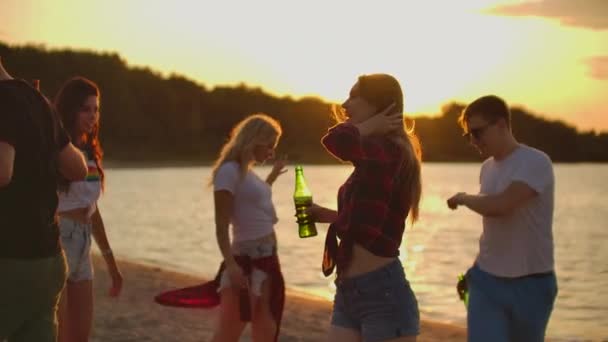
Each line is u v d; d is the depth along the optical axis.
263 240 5.32
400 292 3.97
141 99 161.25
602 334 9.30
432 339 8.27
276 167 5.43
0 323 3.47
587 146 194.12
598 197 53.94
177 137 162.12
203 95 170.25
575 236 25.12
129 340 7.36
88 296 5.06
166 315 8.59
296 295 11.17
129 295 10.06
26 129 3.42
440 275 15.18
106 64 154.75
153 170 138.75
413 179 4.02
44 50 133.50
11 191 3.40
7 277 3.42
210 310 8.89
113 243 21.28
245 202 5.27
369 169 3.93
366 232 3.92
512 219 4.55
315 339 7.83
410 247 21.08
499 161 4.60
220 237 5.23
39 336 3.57
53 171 3.55
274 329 5.36
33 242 3.46
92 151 5.07
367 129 3.94
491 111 4.53
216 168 5.31
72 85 5.03
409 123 4.19
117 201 43.25
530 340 4.62
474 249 20.52
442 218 33.31
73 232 4.95
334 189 66.69
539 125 179.62
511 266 4.56
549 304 4.59
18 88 3.49
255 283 5.27
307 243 21.08
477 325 4.59
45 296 3.55
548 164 4.49
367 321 3.98
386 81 4.00
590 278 14.91
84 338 5.06
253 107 173.62
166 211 35.41
